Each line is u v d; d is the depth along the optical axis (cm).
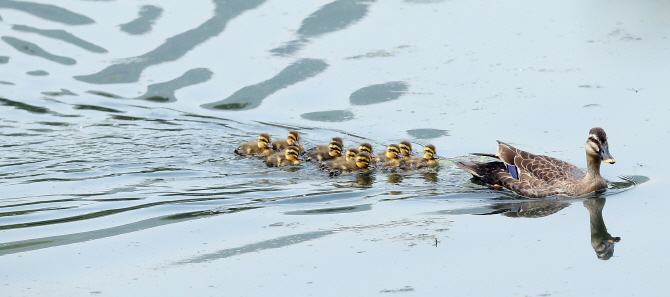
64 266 1019
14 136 1664
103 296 928
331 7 2397
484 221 1177
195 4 2425
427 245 1074
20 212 1224
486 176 1405
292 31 2236
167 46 2158
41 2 2434
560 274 975
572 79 1884
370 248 1065
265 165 1525
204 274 990
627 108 1703
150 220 1188
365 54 2080
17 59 2098
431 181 1415
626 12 2361
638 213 1199
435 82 1905
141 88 1945
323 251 1057
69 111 1825
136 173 1450
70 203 1269
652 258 1019
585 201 1277
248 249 1068
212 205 1259
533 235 1114
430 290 932
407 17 2341
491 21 2308
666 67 1923
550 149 1517
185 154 1580
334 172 1477
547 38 2159
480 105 1766
